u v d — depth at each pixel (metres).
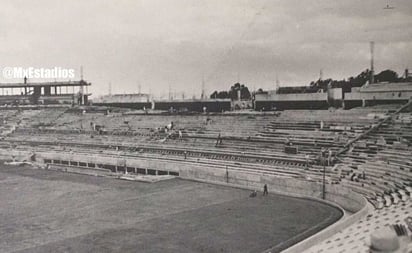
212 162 66.88
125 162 73.56
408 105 63.38
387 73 66.12
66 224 41.53
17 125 110.50
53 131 102.25
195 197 52.34
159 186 59.66
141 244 35.38
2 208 48.09
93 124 99.81
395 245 13.84
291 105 76.50
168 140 81.19
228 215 43.75
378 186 45.00
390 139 58.06
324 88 72.44
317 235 31.83
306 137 66.69
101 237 37.34
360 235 30.69
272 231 38.03
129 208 47.44
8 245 35.69
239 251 33.28
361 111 67.94
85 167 75.25
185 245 34.94
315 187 51.09
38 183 63.25
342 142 61.72
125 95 104.31
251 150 68.38
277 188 55.09
